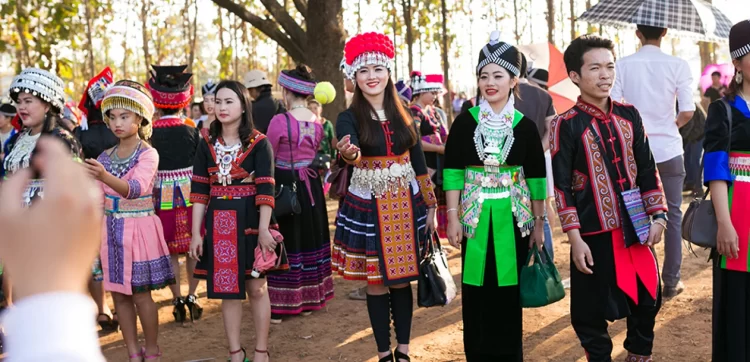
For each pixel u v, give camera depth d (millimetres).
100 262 4262
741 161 3189
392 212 3803
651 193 3418
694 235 3289
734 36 3146
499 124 3578
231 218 3924
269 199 3898
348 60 3826
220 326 5176
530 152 3605
